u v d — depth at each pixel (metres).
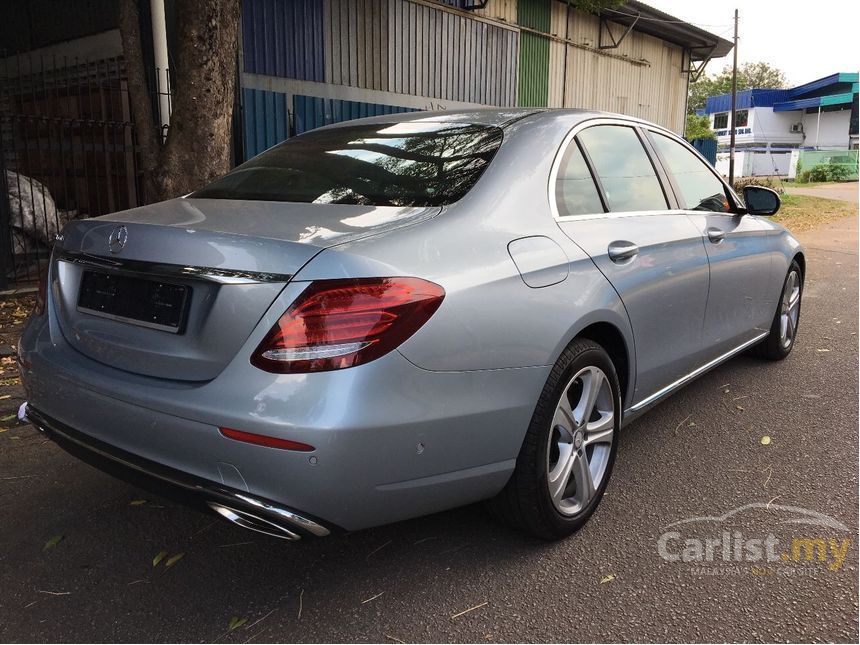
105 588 2.44
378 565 2.58
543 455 2.50
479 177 2.61
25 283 7.05
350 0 10.07
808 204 25.14
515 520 2.60
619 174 3.29
